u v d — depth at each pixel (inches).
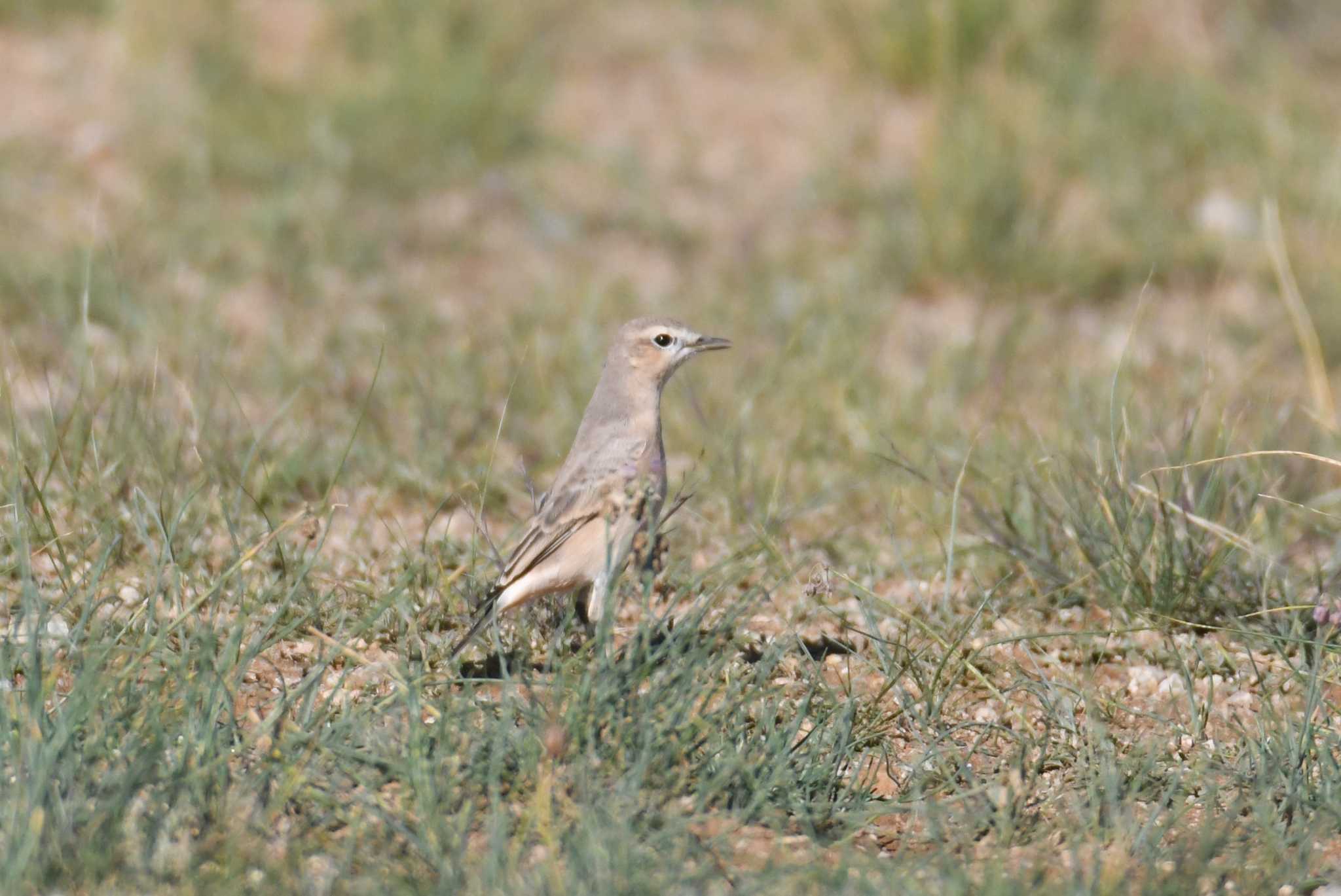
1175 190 1130.7
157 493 605.3
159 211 1000.2
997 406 775.1
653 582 483.8
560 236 1048.8
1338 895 378.6
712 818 401.4
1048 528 610.5
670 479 692.7
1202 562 578.6
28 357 760.3
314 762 403.2
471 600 530.3
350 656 475.8
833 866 381.4
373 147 1107.3
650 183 1133.7
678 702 428.8
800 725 442.6
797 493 690.8
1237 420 655.8
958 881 362.6
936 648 537.0
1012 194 1024.2
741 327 906.7
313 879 361.1
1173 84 1245.7
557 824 384.2
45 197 1000.2
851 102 1254.9
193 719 411.2
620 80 1306.6
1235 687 520.1
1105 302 1007.0
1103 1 1309.1
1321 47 1393.9
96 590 471.5
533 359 813.2
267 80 1200.8
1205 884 384.8
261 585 544.1
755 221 1091.3
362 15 1285.7
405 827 382.0
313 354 817.5
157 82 1177.4
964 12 1248.8
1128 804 411.2
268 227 981.2
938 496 660.1
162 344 781.3
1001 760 457.4
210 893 349.4
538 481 698.8
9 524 562.9
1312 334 781.9
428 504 669.3
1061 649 549.6
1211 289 1016.2
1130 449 643.5
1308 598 581.3
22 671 457.7
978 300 994.1
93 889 351.3
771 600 577.6
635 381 529.3
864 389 795.4
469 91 1155.3
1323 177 1121.4
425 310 898.1
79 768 383.6
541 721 422.3
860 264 1013.8
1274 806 424.5
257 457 661.3
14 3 1305.4
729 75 1323.8
